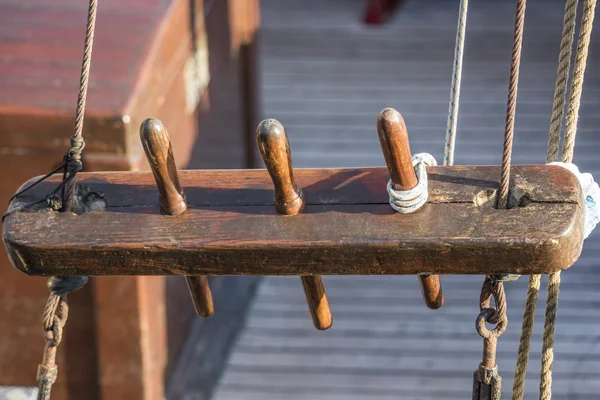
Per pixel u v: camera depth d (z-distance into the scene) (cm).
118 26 352
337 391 469
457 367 483
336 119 743
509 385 469
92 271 171
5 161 326
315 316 199
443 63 843
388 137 156
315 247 162
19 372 368
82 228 171
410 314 527
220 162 466
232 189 179
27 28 359
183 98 381
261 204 174
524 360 209
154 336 360
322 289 195
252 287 556
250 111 539
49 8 370
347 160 679
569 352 489
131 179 185
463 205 167
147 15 357
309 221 167
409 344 502
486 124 723
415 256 162
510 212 164
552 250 158
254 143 552
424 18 948
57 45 348
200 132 415
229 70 480
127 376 354
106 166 315
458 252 160
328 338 511
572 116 206
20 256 171
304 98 779
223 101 468
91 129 310
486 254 160
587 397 451
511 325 512
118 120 308
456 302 535
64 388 364
